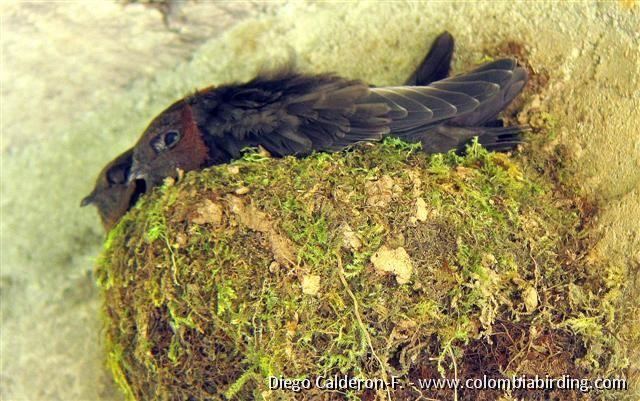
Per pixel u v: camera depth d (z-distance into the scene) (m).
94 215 1.35
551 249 1.29
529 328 1.28
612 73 1.30
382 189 1.28
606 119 1.30
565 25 1.31
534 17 1.31
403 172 1.29
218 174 1.29
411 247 1.28
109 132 1.34
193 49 1.32
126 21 1.30
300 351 1.27
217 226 1.28
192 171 1.30
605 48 1.30
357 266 1.27
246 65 1.33
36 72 1.31
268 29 1.32
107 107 1.33
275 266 1.27
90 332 1.34
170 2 1.30
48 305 1.34
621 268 1.29
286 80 1.32
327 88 1.31
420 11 1.32
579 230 1.30
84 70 1.32
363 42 1.33
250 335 1.27
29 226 1.34
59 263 1.35
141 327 1.28
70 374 1.34
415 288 1.28
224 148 1.31
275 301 1.27
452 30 1.33
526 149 1.32
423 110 1.30
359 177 1.29
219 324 1.27
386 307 1.27
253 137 1.31
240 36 1.32
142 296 1.28
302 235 1.28
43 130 1.33
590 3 1.30
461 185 1.29
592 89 1.30
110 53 1.31
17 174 1.34
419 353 1.28
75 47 1.30
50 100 1.32
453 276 1.28
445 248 1.28
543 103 1.32
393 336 1.27
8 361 1.34
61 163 1.34
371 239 1.28
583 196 1.30
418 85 1.33
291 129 1.31
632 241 1.29
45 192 1.34
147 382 1.28
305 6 1.32
